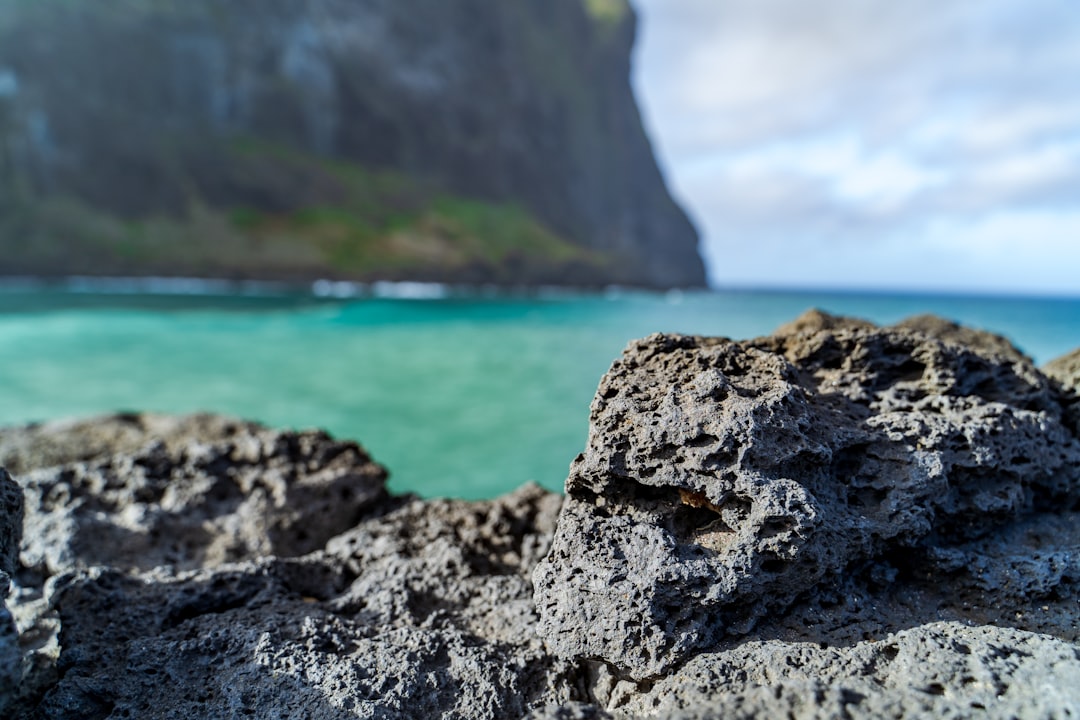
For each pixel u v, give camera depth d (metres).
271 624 0.62
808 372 0.74
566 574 0.57
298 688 0.54
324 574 0.77
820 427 0.61
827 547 0.56
